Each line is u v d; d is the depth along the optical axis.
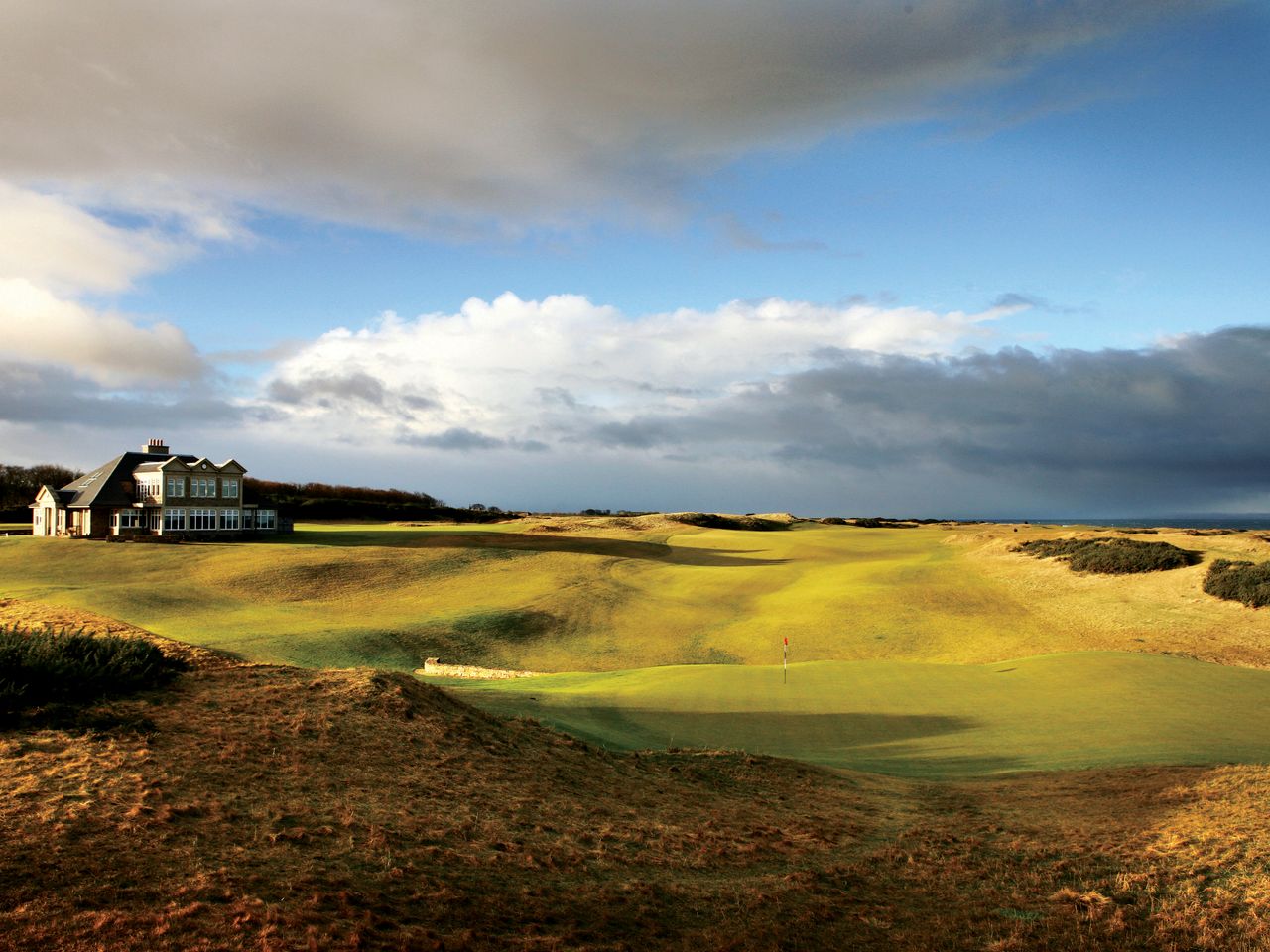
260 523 91.00
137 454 90.31
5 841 10.53
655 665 47.75
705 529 116.81
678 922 11.25
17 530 97.94
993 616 53.88
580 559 78.50
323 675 20.98
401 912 10.20
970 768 21.72
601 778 18.08
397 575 67.88
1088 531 90.00
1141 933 11.40
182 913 9.23
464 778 16.12
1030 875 13.59
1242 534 77.50
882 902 12.61
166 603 53.75
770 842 15.17
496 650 49.81
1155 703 27.17
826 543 98.38
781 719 27.06
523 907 10.98
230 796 13.20
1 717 15.24
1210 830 14.99
